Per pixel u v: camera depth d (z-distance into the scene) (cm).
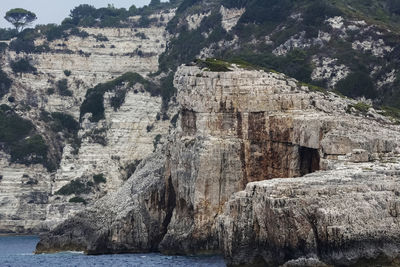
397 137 18375
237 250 16825
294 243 15288
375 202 15312
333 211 15062
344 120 19138
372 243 15062
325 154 18325
